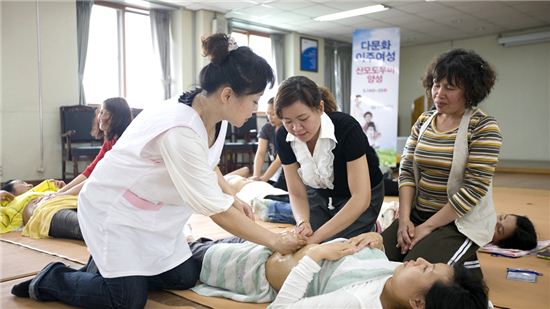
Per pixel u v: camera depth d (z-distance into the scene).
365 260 1.33
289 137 1.66
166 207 1.38
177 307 1.45
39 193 2.82
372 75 6.77
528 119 8.95
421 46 10.16
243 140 6.78
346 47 9.62
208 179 1.21
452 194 1.67
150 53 6.48
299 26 7.93
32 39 5.10
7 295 1.56
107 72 6.07
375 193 1.78
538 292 1.62
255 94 1.21
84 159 5.09
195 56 6.75
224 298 1.55
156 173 1.28
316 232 1.53
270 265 1.46
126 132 1.34
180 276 1.58
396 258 1.68
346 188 1.72
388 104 6.71
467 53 1.60
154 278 1.59
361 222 1.75
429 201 1.76
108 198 1.32
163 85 6.52
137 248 1.35
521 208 3.59
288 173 1.75
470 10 7.17
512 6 6.99
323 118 1.58
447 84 1.58
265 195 3.04
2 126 4.94
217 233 2.59
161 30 6.48
